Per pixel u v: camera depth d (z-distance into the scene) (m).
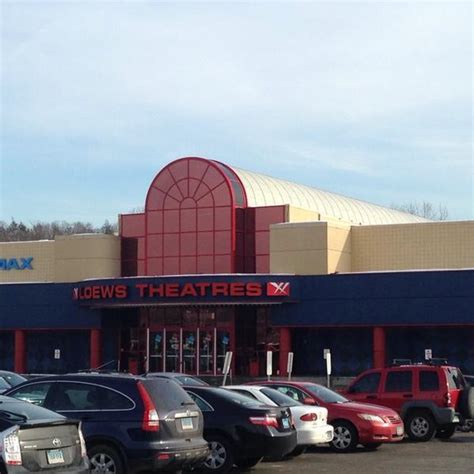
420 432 25.31
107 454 15.16
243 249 47.22
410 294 41.12
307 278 43.00
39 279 53.75
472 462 20.56
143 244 49.22
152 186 48.62
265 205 48.38
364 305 41.88
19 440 12.12
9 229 161.75
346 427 22.55
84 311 47.47
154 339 46.28
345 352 43.22
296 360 44.03
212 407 17.98
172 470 15.46
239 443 17.70
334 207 54.12
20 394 15.93
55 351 47.22
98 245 49.38
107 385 15.63
